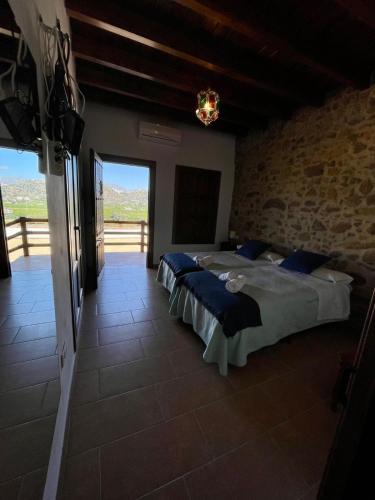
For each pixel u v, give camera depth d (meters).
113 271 4.24
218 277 2.54
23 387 1.17
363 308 2.58
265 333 1.99
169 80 2.69
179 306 2.54
